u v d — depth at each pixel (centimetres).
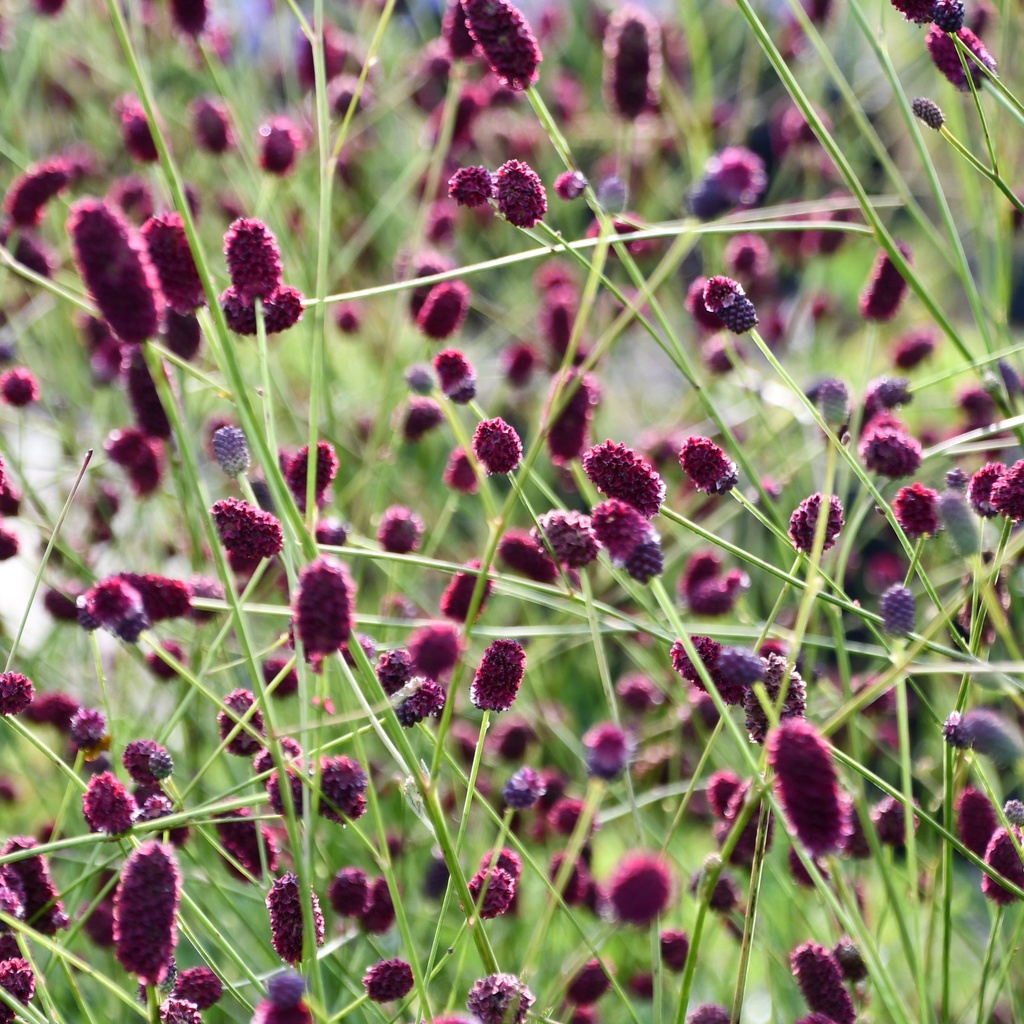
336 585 111
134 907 111
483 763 137
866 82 202
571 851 111
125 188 155
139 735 135
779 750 110
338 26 236
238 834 121
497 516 114
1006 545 116
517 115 209
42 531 131
